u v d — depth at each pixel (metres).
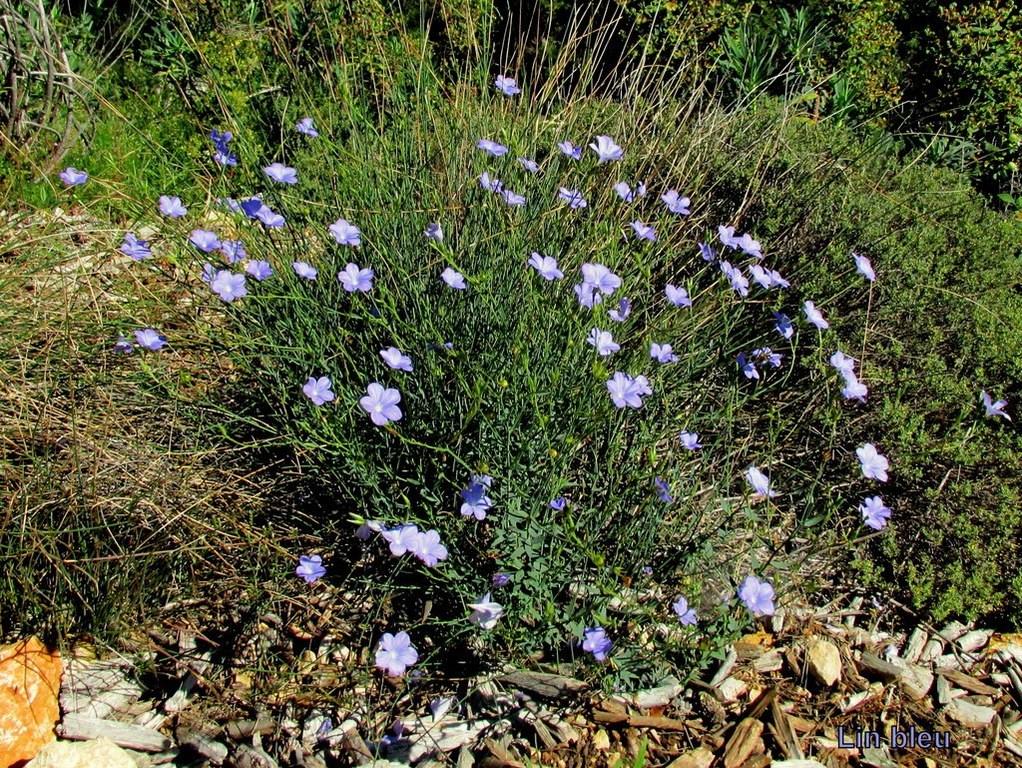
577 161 1.02
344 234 0.76
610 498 0.72
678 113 1.25
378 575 0.76
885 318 1.00
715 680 0.72
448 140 1.06
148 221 1.05
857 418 0.92
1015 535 0.84
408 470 0.77
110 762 0.60
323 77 1.27
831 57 1.91
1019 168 1.83
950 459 0.86
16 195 1.21
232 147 1.06
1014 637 0.79
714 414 0.84
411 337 0.78
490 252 0.87
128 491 0.77
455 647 0.72
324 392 0.67
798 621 0.78
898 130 1.62
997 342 0.95
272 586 0.74
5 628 0.69
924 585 0.79
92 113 1.42
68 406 0.83
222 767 0.63
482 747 0.66
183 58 1.43
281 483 0.82
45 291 0.97
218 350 0.86
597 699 0.69
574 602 0.68
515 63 1.48
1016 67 1.76
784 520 0.82
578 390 0.75
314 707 0.67
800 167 1.18
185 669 0.69
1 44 1.34
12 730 0.61
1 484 0.76
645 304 0.92
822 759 0.68
